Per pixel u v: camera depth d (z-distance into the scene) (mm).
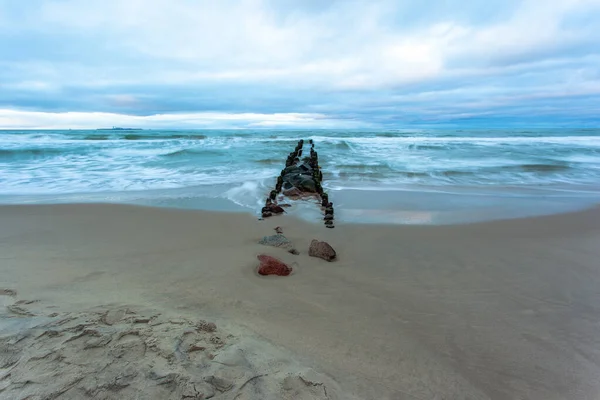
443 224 5805
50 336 2107
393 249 4574
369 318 2855
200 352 2096
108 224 5555
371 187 9164
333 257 4168
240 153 16875
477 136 33031
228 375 1911
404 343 2539
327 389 1952
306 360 2236
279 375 1996
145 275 3516
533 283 3590
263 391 1829
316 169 11312
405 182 9930
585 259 4266
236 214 6301
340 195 8141
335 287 3406
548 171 11695
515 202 7469
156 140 24594
